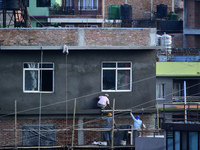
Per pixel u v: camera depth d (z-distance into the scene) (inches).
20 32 2539.4
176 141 2402.8
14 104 2561.5
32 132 2559.1
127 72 2603.3
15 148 2506.2
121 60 2591.0
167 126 2396.7
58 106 2568.9
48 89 2576.3
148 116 2605.8
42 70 2571.4
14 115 2546.8
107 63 2591.0
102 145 2519.7
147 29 2586.1
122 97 2593.5
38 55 2564.0
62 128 2561.5
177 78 3875.5
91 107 2583.7
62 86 2571.4
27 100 2564.0
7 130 2544.3
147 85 2610.7
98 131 2576.3
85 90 2581.2
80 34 2549.2
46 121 2561.5
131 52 2596.0
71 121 2564.0
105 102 2532.0
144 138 2461.9
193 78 3900.1
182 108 3636.8
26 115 2556.6
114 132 2586.1
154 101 2613.2
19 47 2529.5
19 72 2561.5
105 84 2596.0
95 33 2559.1
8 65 2559.1
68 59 2571.4
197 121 2500.0
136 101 2603.3
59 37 2549.2
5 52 2556.6
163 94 3863.2
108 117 2498.8
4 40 2534.5
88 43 2554.1
